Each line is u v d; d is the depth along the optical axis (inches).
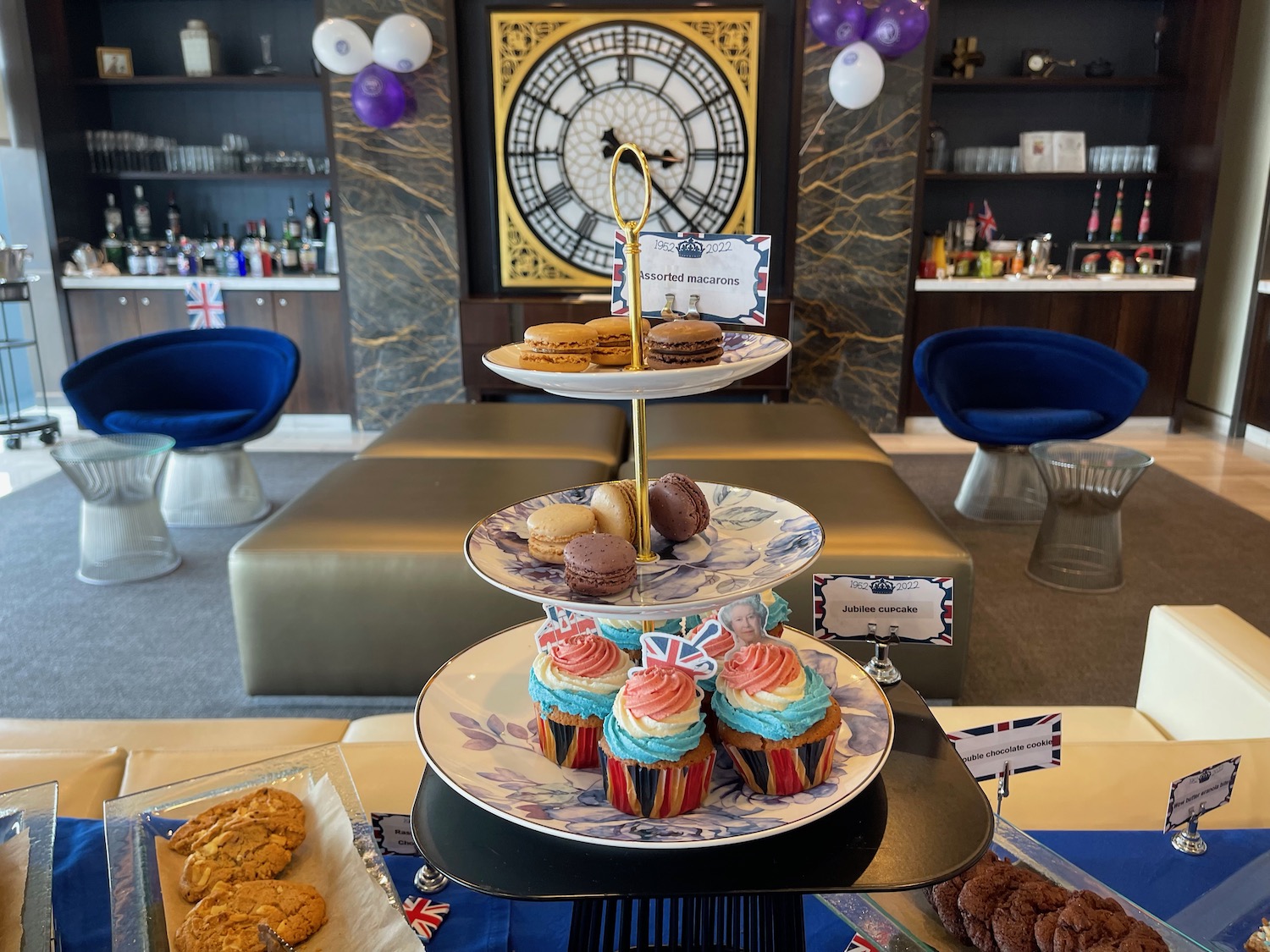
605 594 31.1
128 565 124.5
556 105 180.4
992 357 149.7
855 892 27.8
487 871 28.5
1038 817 49.1
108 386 144.9
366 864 34.1
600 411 135.1
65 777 50.5
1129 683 95.4
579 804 30.5
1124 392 141.6
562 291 190.5
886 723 33.7
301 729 60.9
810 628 84.5
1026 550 132.0
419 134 179.3
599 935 34.3
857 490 98.2
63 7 186.4
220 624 109.6
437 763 31.3
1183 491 157.5
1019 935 31.1
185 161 191.8
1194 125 185.5
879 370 190.5
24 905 31.0
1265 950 34.4
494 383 188.1
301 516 90.7
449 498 95.3
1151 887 38.9
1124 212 203.5
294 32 197.0
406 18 168.9
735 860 28.9
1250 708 56.8
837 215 182.2
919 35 167.5
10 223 193.0
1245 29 186.1
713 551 35.4
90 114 195.6
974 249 197.8
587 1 175.2
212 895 31.8
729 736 31.1
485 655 39.3
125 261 200.7
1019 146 198.5
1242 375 189.8
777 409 137.8
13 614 112.0
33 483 163.3
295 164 193.6
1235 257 192.2
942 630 44.9
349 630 85.1
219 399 152.6
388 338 190.5
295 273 199.2
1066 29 193.8
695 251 35.9
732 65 177.6
